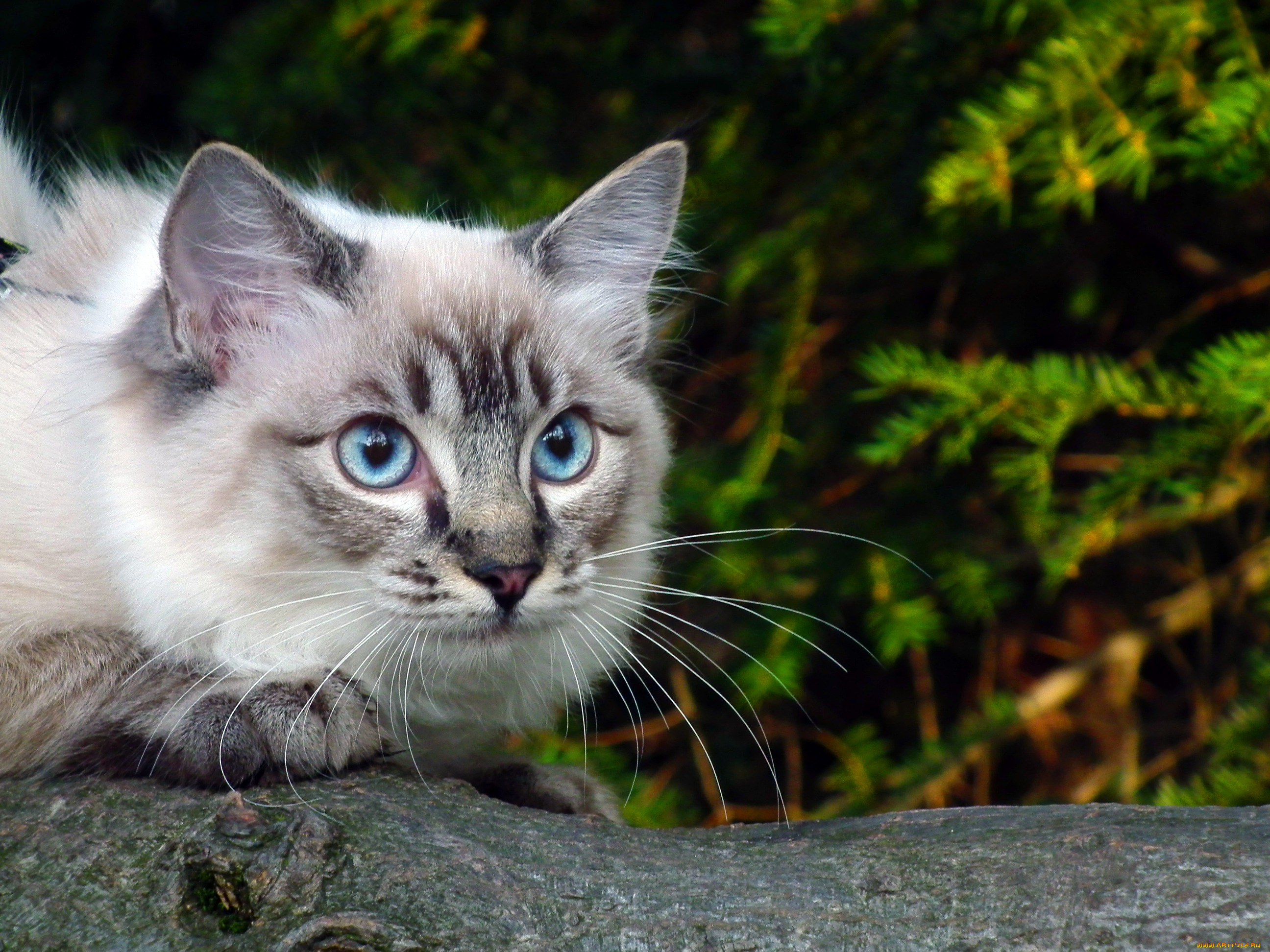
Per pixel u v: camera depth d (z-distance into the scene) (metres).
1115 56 3.48
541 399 2.69
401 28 3.96
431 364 2.57
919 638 3.94
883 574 4.13
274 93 4.05
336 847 2.09
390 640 2.55
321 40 4.01
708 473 4.30
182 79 4.95
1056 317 5.02
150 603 2.46
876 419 4.57
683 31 4.87
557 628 2.75
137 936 1.99
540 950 1.94
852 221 4.16
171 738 2.34
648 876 2.08
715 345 5.12
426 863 2.07
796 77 4.23
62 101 4.85
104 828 2.18
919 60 3.93
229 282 2.65
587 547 2.71
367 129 4.35
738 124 4.22
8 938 2.00
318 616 2.52
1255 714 3.82
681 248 3.71
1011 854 2.04
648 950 1.94
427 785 2.40
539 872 2.08
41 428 2.62
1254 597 4.47
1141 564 4.93
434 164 4.49
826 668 5.20
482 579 2.48
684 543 3.58
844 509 4.54
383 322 2.61
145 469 2.51
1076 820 2.18
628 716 4.82
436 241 2.94
